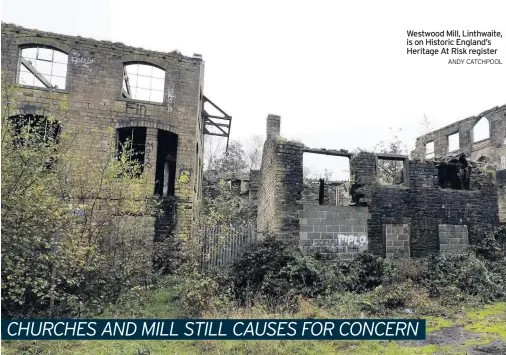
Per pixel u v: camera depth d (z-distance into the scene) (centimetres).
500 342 677
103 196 1120
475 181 1370
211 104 1877
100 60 1393
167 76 1461
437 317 869
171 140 1616
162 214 1388
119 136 1531
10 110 874
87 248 881
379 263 1109
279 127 1688
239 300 927
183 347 684
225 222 1322
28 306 814
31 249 787
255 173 1966
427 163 1305
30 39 1319
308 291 966
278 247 1067
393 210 1237
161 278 1124
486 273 1096
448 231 1277
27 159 767
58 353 635
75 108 1338
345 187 2006
